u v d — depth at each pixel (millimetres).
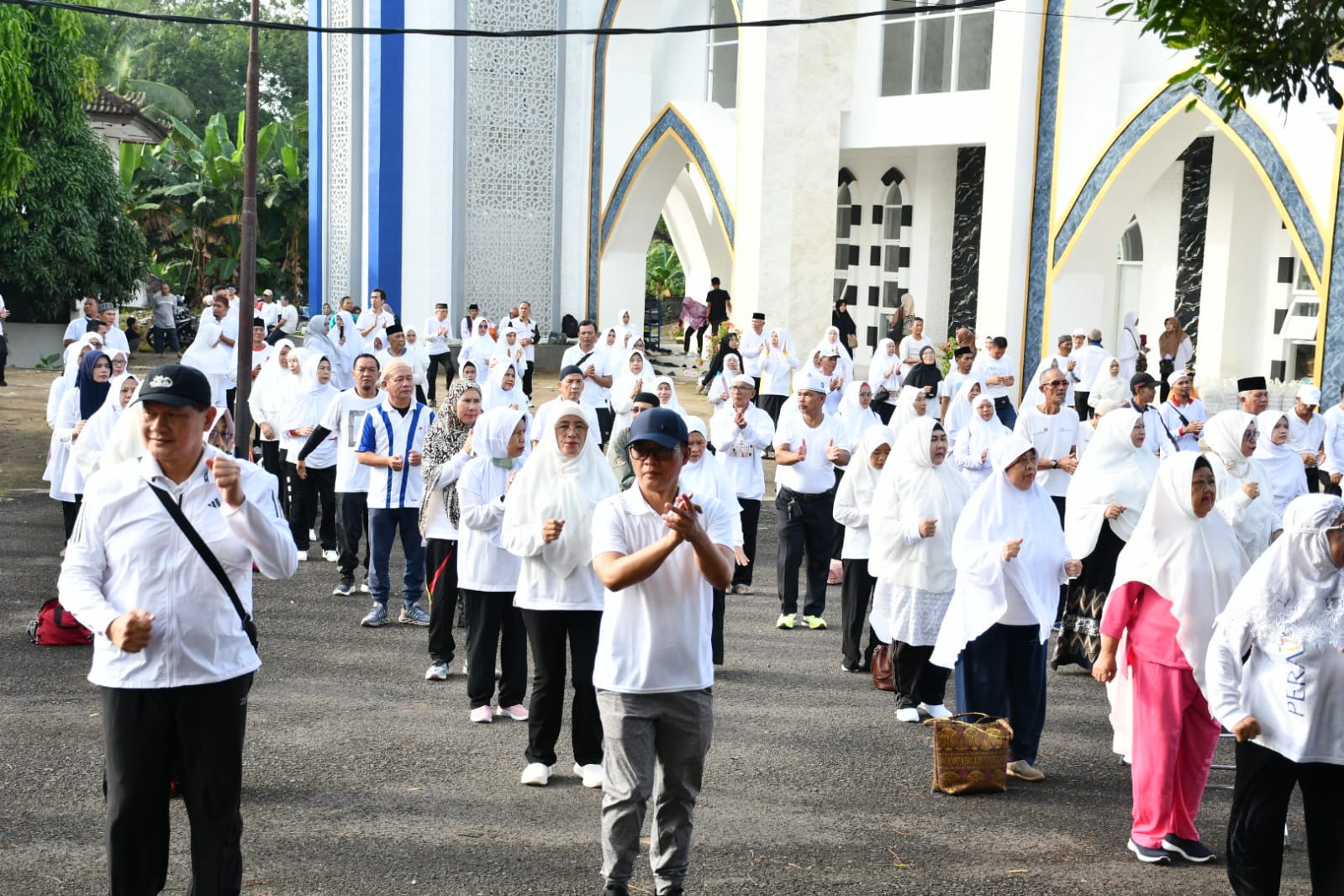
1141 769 6180
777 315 23141
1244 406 10820
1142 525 6203
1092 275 19750
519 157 29469
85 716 7805
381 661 9211
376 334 20625
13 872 5680
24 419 20828
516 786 6918
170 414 4574
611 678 5227
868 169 29141
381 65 27984
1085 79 19391
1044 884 5887
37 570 11547
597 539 5324
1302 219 16438
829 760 7496
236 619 4719
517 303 29812
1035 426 11406
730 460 11328
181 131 40844
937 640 7637
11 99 22453
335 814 6465
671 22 29594
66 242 28688
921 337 19969
